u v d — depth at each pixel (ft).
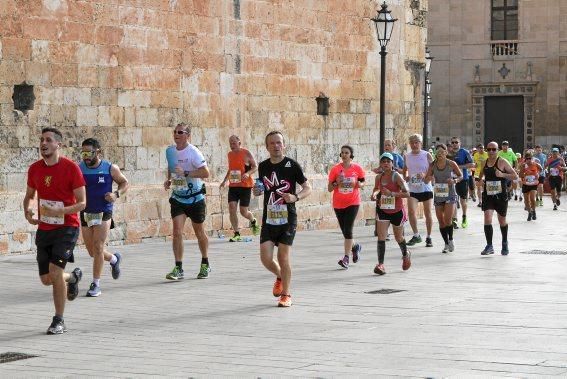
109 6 105.29
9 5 96.02
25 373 48.37
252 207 121.90
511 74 317.42
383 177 84.79
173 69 112.68
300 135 130.82
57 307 58.90
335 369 47.39
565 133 314.14
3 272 83.92
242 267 88.28
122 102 106.93
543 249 104.73
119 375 47.39
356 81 139.13
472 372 46.09
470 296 71.15
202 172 79.82
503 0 318.65
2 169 95.55
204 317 63.72
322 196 132.46
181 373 47.47
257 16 123.75
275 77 126.72
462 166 131.85
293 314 64.54
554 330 57.00
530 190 150.82
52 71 99.86
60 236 59.06
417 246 107.96
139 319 63.10
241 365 48.98
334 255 98.68
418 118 150.92
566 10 312.91
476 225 138.92
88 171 71.67
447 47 322.14
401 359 49.49
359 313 64.49
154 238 109.70
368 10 140.46
